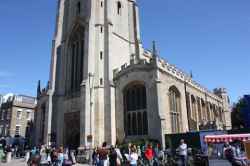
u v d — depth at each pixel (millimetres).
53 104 45719
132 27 50344
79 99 42000
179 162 21016
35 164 22062
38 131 49531
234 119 63688
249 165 17250
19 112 67500
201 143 29797
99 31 43156
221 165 20766
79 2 49625
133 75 38094
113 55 42719
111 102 38562
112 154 17297
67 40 48625
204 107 52688
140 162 25156
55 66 48031
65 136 42500
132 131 36562
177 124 38188
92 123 37656
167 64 41469
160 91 34562
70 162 22625
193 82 48125
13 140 57906
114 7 47219
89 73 39906
